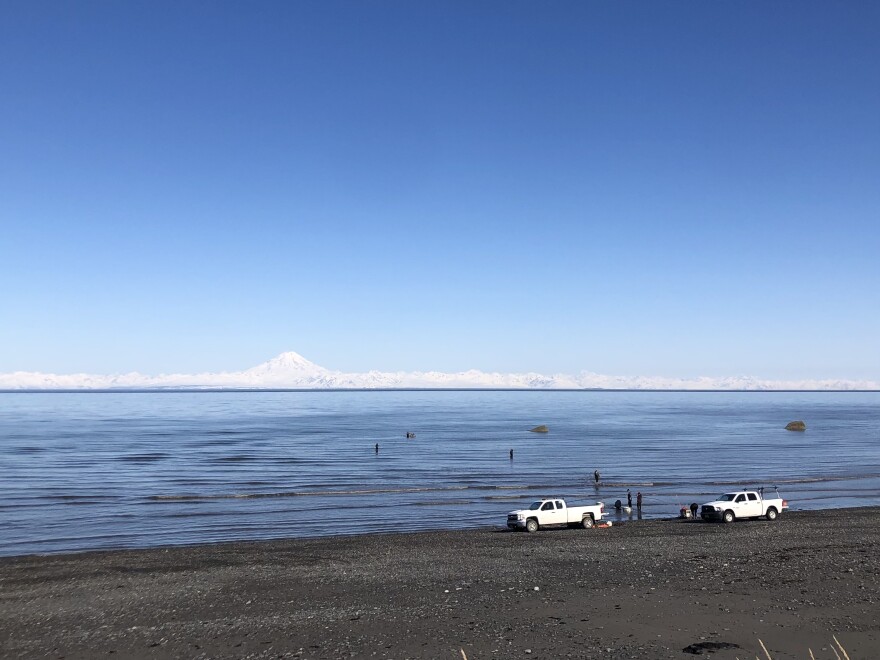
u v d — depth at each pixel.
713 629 19.20
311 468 87.94
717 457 103.81
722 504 47.66
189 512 55.59
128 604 24.67
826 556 30.80
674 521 48.97
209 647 19.27
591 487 71.75
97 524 50.16
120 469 85.25
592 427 181.62
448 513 55.75
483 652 17.80
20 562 34.56
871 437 146.38
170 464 91.50
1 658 18.83
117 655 18.84
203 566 32.56
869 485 73.00
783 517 49.19
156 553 37.09
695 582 25.50
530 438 143.25
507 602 23.17
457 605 23.03
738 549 34.03
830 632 18.70
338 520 52.38
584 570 29.09
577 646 18.03
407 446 122.88
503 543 38.75
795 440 138.12
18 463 91.44
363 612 22.53
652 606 21.91
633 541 38.16
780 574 26.45
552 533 42.97
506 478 78.81
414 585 26.84
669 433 158.88
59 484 71.69
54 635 20.86
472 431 165.25
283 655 18.30
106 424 188.75
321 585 27.36
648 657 17.03
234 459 98.38
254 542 41.62
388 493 67.00
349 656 17.95
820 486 72.44
